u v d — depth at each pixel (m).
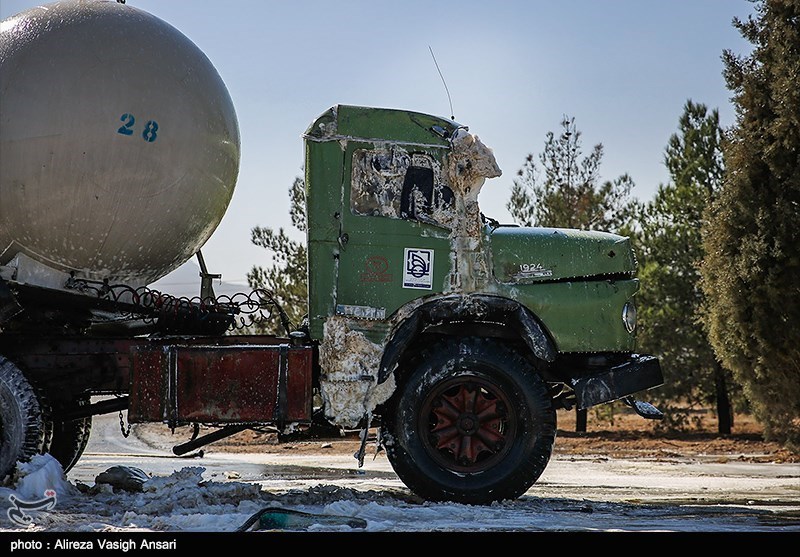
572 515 6.70
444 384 7.29
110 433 19.78
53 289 7.73
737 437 20.16
